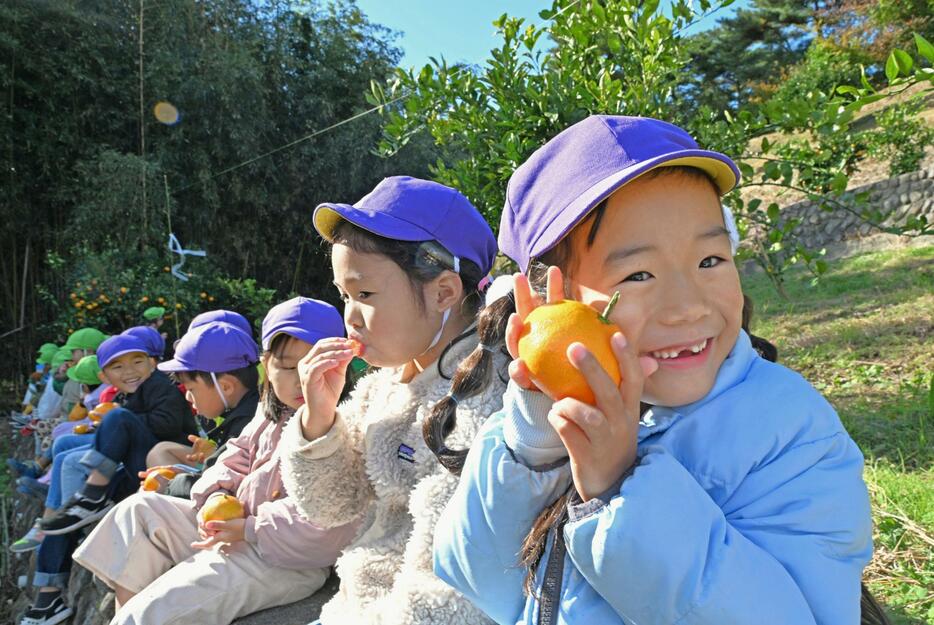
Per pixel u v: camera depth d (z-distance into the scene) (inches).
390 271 65.0
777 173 102.7
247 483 94.3
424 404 65.6
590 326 36.7
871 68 895.7
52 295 416.8
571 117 119.8
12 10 405.4
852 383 203.0
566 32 125.0
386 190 68.4
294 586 89.7
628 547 35.8
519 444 42.3
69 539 149.6
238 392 126.0
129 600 88.2
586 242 41.6
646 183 40.6
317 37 523.8
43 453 244.5
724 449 41.4
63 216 444.8
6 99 418.6
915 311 271.1
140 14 423.5
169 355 334.0
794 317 307.6
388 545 68.1
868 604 46.7
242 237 482.0
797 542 38.8
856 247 475.8
